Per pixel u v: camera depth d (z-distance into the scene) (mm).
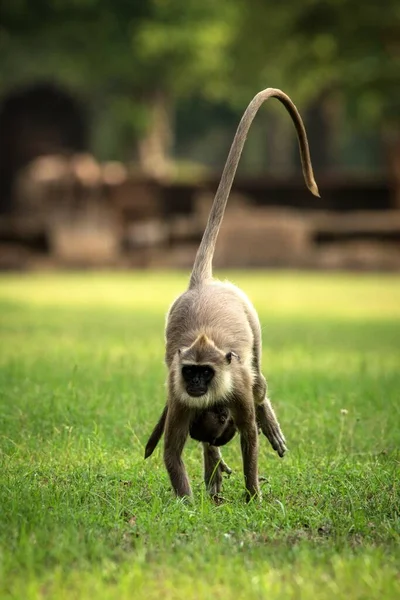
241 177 63656
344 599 8117
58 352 24578
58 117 83438
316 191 14477
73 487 11625
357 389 18938
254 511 10891
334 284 51375
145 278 56594
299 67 69000
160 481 12164
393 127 74188
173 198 63906
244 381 11320
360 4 63031
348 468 12984
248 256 59625
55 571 8664
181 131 111438
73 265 61938
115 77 82375
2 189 82875
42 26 78375
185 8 75125
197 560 9000
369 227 60375
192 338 11422
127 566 8750
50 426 15258
